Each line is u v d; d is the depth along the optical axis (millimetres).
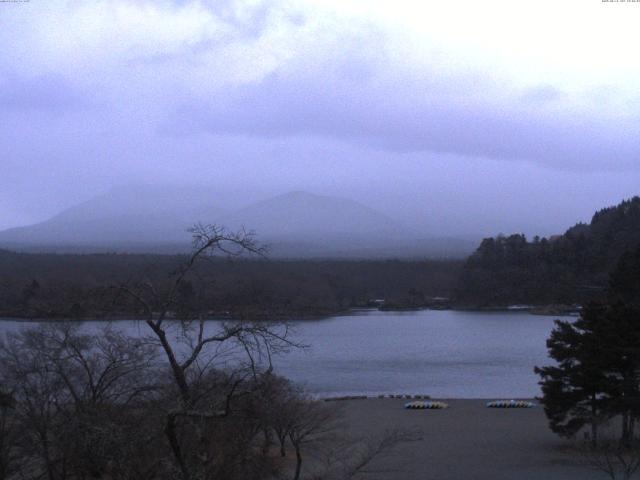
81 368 31453
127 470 19188
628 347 42094
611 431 48688
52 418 26875
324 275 195250
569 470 38438
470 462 40969
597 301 46219
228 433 19734
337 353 103438
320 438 39719
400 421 55188
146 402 21219
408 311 188625
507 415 58812
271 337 18531
